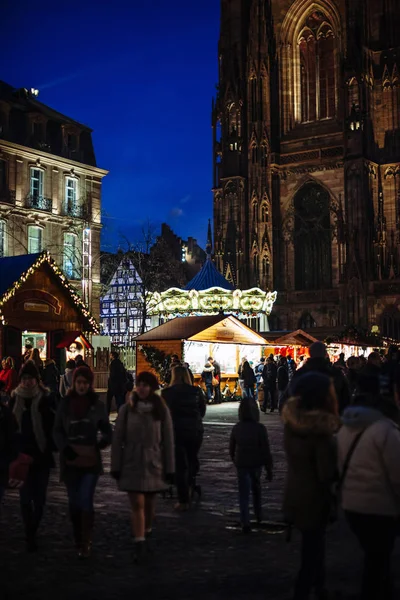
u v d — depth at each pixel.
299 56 87.75
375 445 6.91
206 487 15.96
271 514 13.23
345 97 80.56
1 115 59.53
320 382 7.58
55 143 63.91
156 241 91.56
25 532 11.23
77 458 10.27
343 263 79.56
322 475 7.32
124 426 10.20
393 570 9.58
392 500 6.86
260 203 85.31
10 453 10.19
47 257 34.38
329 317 82.56
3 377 21.48
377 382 8.53
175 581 9.05
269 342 44.16
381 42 82.69
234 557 10.23
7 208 58.88
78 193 65.31
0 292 32.47
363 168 79.06
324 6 85.81
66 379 25.64
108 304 101.56
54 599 8.34
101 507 13.80
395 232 79.50
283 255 85.94
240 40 88.94
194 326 40.72
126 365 43.78
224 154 87.88
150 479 10.10
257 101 86.38
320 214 84.56
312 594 8.62
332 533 11.59
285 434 7.63
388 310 77.56
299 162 85.31
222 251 86.12
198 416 13.95
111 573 9.42
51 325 35.06
